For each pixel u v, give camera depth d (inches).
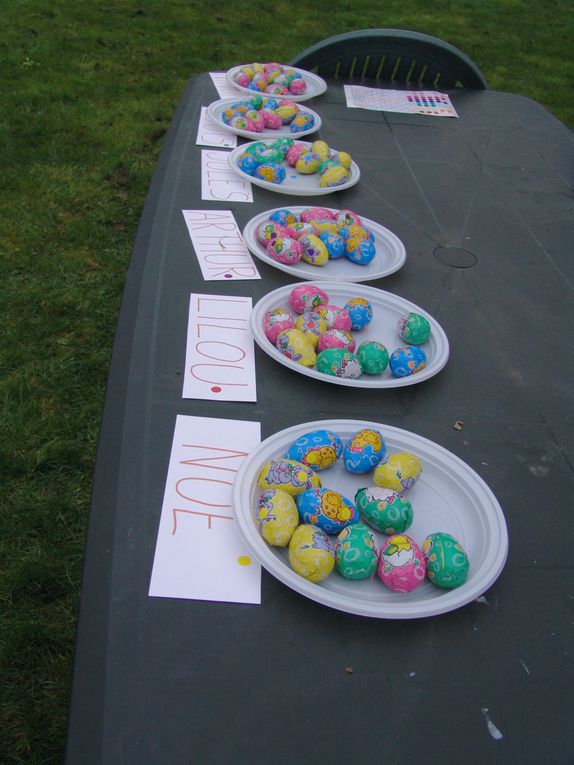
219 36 224.2
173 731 29.4
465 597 35.2
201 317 54.7
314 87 106.1
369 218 73.7
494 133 100.7
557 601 37.7
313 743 29.7
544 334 60.1
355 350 52.9
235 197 73.2
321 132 92.4
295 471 39.9
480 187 84.4
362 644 33.8
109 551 36.3
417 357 50.8
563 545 41.2
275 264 60.7
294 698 31.2
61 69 186.4
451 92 114.3
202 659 32.1
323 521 38.4
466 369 54.4
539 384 54.1
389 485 41.3
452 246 71.1
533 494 44.3
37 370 98.0
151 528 37.8
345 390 50.2
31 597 72.6
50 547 77.0
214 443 43.9
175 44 213.5
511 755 30.4
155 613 33.7
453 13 282.7
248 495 39.3
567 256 72.3
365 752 29.7
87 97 174.6
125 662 31.5
